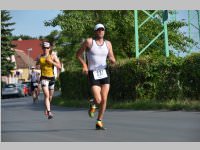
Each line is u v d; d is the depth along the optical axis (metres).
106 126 19.73
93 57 17.78
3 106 42.78
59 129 19.22
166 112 26.23
